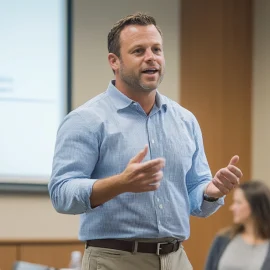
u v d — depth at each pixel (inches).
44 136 468.4
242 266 367.6
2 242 462.0
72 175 190.4
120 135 195.5
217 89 503.5
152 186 172.6
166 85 494.3
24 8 467.5
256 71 509.4
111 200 192.4
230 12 506.3
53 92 470.6
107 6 484.1
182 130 207.5
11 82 465.1
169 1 496.1
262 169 504.4
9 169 463.5
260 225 374.3
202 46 501.4
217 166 503.2
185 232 201.9
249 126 509.7
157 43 195.0
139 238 193.2
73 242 472.7
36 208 470.6
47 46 470.6
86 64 479.5
